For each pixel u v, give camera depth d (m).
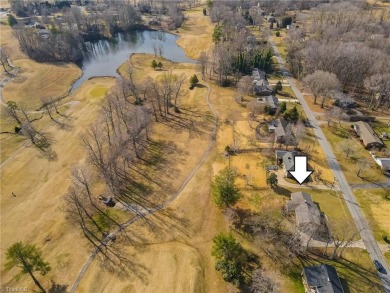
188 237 69.75
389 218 71.75
